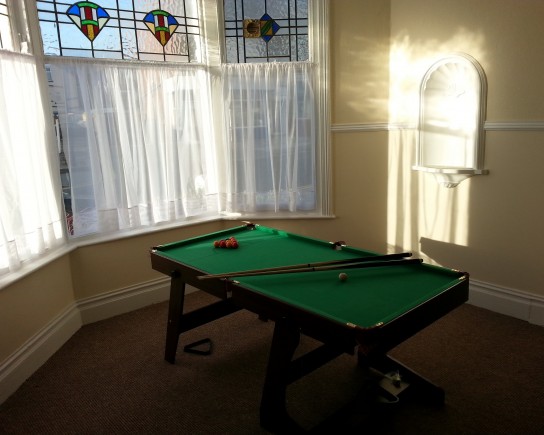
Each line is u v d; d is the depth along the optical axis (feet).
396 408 7.20
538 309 10.35
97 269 11.41
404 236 12.59
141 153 11.67
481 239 11.10
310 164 12.97
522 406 7.66
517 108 9.97
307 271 7.73
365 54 12.17
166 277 12.66
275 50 12.62
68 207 10.96
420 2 11.18
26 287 9.25
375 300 6.61
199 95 12.42
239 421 7.55
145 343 10.28
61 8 10.27
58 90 10.28
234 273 7.66
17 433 7.45
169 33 11.93
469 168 10.92
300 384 8.49
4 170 8.86
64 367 9.37
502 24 9.89
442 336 10.01
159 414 7.80
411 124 11.87
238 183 13.00
